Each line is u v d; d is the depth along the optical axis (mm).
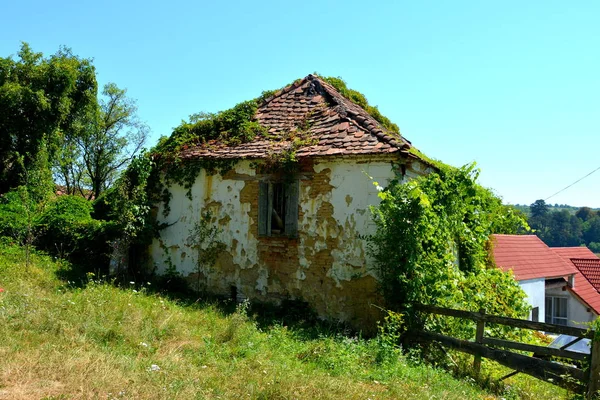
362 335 9828
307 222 10812
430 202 9648
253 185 11555
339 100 12992
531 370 7277
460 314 8227
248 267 11516
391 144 9922
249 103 13672
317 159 10664
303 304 10711
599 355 6551
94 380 5023
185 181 12508
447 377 7219
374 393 5891
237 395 5199
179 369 5742
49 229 13078
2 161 19094
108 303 8281
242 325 8148
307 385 5680
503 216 12852
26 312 7000
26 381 4898
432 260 9305
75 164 34969
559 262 22438
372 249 9945
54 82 20531
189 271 12312
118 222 12398
